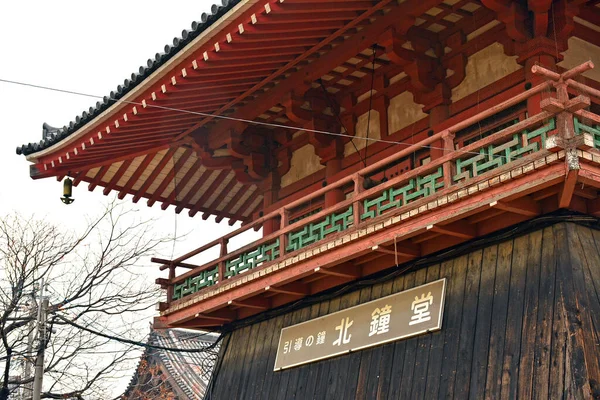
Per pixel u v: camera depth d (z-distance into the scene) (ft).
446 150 44.29
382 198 47.93
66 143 62.03
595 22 50.96
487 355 42.65
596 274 41.34
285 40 51.44
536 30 48.06
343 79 59.82
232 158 67.92
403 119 57.26
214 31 49.03
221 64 52.65
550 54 48.16
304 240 52.95
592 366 38.17
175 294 64.34
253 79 57.11
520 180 39.93
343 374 51.44
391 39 52.19
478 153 43.21
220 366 63.93
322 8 48.26
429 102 54.54
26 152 65.10
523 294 42.22
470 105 52.47
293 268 52.37
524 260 43.04
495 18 51.29
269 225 66.54
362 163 59.57
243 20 47.91
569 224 41.96
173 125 62.69
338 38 54.29
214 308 58.95
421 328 46.85
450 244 47.03
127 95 55.62
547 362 39.40
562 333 39.22
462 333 44.65
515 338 41.57
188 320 62.44
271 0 45.85
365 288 52.47
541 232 42.80
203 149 66.59
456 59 53.72
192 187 76.64
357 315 51.93
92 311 82.48
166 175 74.02
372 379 49.06
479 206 41.50
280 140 66.95
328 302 55.21
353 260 51.44
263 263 55.52
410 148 46.52
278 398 55.93
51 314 78.59
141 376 112.98
